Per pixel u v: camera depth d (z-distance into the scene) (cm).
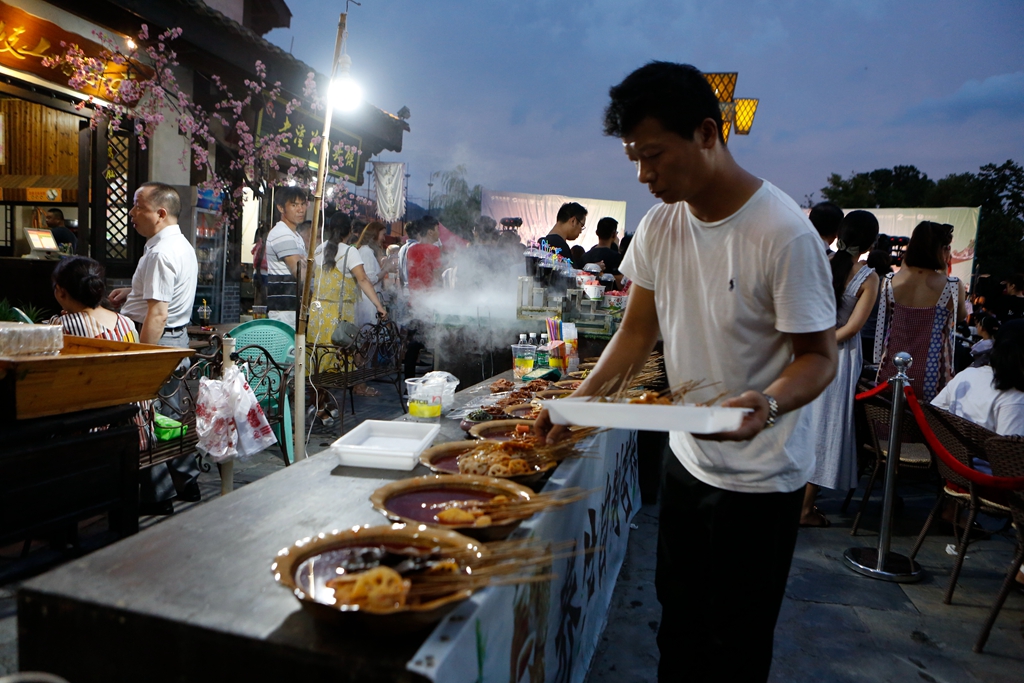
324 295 532
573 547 197
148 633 108
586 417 125
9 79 522
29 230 623
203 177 732
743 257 146
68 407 239
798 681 234
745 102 637
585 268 505
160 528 144
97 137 604
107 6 559
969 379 334
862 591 306
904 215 1220
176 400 354
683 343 163
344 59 299
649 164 140
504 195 1189
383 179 1123
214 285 713
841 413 377
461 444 205
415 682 93
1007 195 3588
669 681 182
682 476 172
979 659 252
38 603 113
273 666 101
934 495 460
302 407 318
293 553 115
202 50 644
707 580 173
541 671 164
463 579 107
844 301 371
